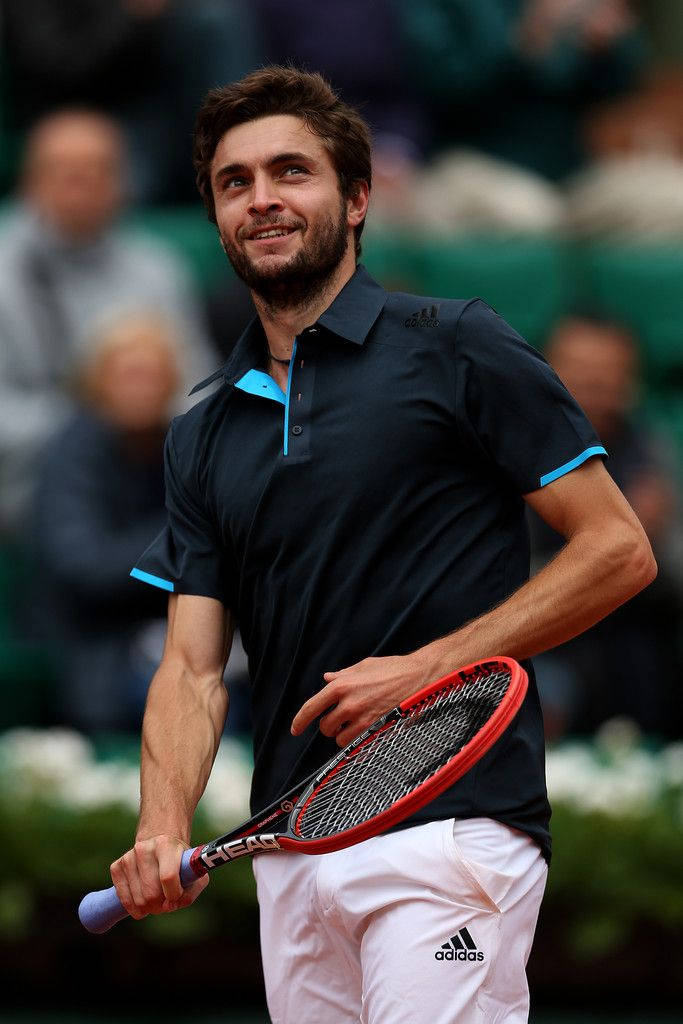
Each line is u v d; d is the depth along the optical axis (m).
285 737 13.08
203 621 13.46
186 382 29.70
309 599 12.71
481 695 11.99
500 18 37.41
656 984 21.42
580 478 12.55
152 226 33.78
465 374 12.60
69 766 23.16
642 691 27.23
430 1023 12.32
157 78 34.66
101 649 25.95
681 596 27.77
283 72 13.18
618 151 37.09
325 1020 13.30
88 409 26.88
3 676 26.77
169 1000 21.58
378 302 12.99
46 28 34.56
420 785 11.41
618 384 28.53
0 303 30.02
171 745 13.05
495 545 12.81
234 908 21.30
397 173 35.03
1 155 35.78
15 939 21.31
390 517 12.62
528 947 12.90
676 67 43.03
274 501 12.80
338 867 12.73
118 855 21.47
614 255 34.75
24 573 29.17
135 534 26.14
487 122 37.91
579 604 12.32
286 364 13.16
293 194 12.89
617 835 21.61
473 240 35.00
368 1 35.44
